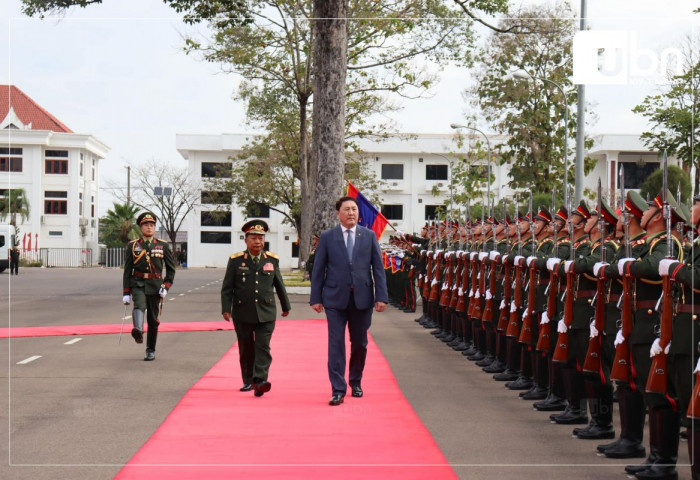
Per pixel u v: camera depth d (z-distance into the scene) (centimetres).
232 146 6225
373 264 916
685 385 574
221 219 6625
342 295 896
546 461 653
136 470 610
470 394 939
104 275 4781
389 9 2927
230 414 810
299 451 665
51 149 6531
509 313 1037
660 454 609
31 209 6494
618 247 742
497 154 4231
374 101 3344
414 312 2148
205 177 5888
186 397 901
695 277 552
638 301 638
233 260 929
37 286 3453
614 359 666
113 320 1872
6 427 759
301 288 2758
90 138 6512
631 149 1312
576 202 1831
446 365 1159
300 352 1266
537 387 904
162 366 1137
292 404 861
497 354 1083
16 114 6444
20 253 6419
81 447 686
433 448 679
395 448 677
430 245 1727
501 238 1142
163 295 1197
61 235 6556
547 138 2886
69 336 1529
